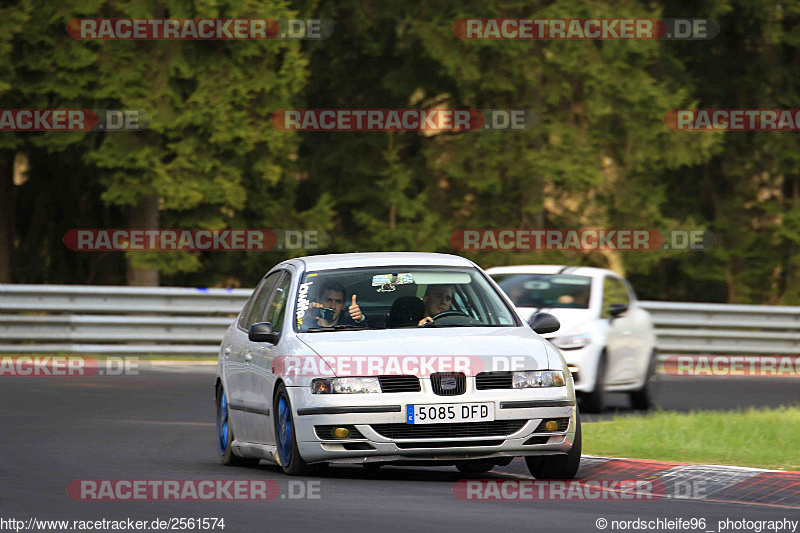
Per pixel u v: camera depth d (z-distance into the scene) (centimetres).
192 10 9106
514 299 5725
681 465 3406
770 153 12225
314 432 3203
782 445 3944
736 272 12338
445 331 3412
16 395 5881
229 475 3422
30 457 3844
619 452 3806
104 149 9275
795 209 12112
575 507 2873
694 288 12975
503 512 2772
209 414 5309
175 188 9231
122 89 9088
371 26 10881
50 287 7788
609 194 11300
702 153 11088
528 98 11050
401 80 11206
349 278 3600
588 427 4425
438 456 3189
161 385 6519
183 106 9231
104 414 5225
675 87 11644
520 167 10925
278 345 3419
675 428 4356
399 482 3275
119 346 7869
